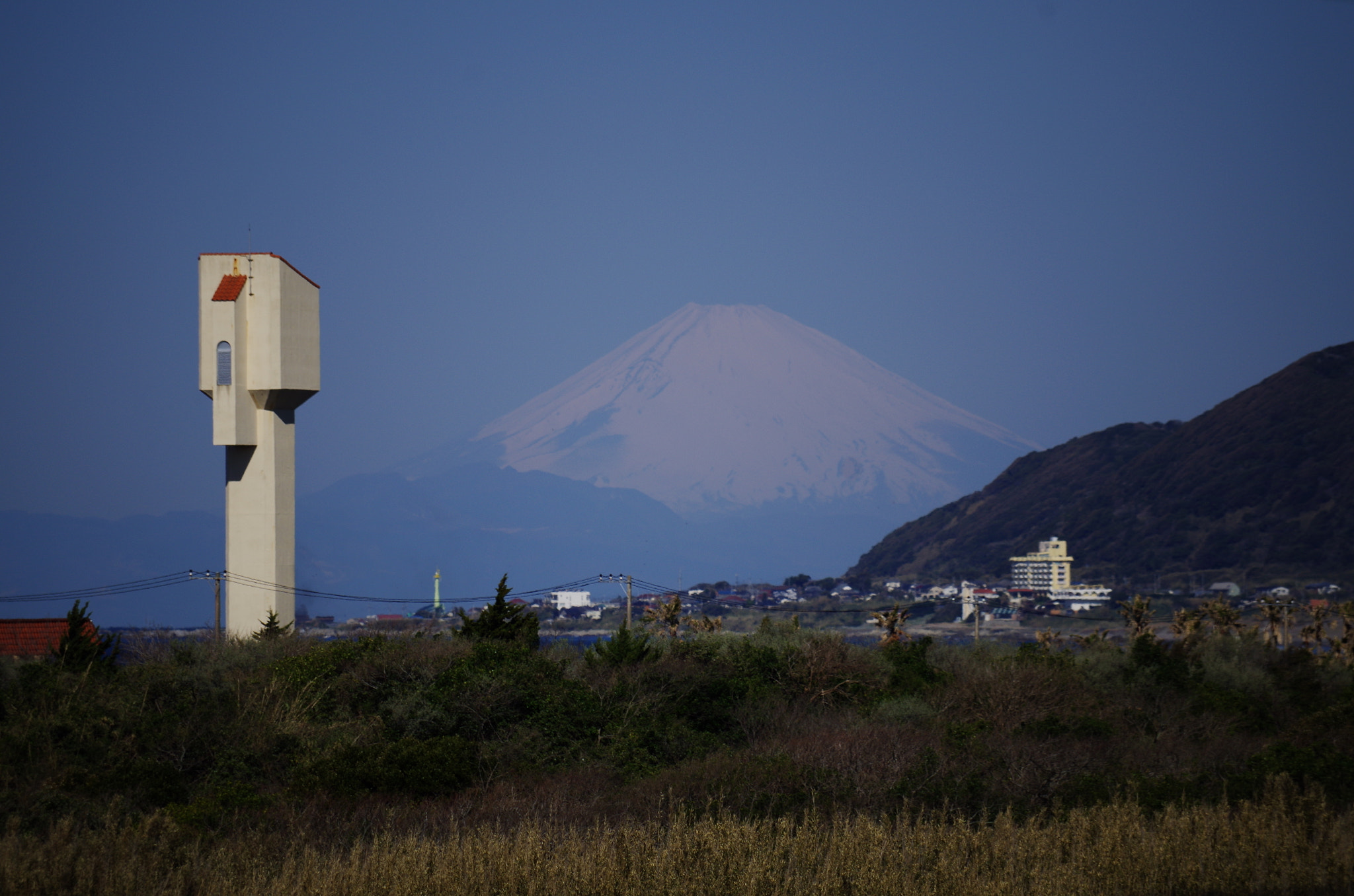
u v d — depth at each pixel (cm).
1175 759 12975
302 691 14750
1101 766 12144
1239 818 8856
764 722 15962
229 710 13400
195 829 9512
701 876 7675
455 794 11644
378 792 11444
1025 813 10625
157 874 8031
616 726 14512
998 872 7788
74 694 12800
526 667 15400
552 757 13688
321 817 10175
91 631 17150
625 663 16700
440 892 7575
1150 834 8438
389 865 7819
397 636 18075
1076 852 8119
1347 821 9031
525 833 8694
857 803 10769
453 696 14388
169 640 18438
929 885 7538
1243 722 16900
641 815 10412
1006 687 16850
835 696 17925
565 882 7594
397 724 14062
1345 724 14725
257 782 12288
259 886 7806
